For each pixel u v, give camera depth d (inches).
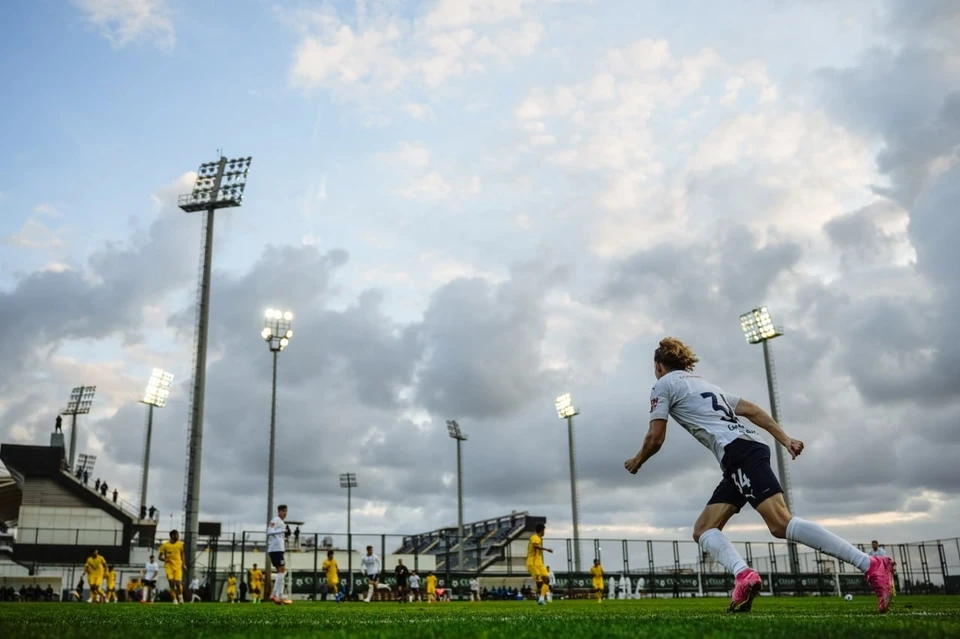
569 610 481.4
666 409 230.5
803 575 1718.8
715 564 1731.1
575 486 2064.5
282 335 1429.6
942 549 1738.4
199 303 1395.2
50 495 1865.2
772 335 1766.7
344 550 1776.6
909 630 138.7
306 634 147.7
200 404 1338.6
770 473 218.4
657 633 142.1
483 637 136.3
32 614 331.9
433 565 2063.2
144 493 2319.1
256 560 1840.6
